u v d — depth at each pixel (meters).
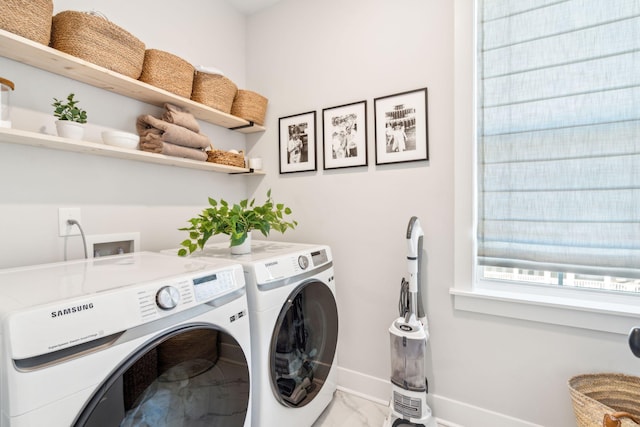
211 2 2.02
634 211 1.25
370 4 1.78
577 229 1.34
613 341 1.24
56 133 1.29
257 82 2.24
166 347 0.82
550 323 1.34
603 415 1.05
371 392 1.79
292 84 2.08
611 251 1.29
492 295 1.44
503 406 1.44
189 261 1.21
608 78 1.28
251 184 2.28
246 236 1.44
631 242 1.25
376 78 1.76
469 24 1.48
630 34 1.24
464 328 1.53
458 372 1.54
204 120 1.96
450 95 1.55
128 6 1.55
